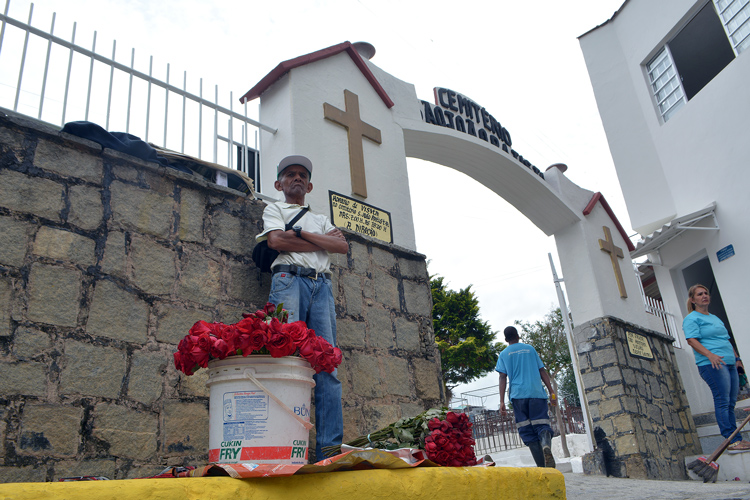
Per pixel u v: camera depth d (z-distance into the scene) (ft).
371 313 15.14
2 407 8.38
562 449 38.60
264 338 6.72
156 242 11.17
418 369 15.71
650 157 33.47
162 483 4.71
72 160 10.44
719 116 29.48
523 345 20.54
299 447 6.66
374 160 19.29
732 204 28.68
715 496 14.46
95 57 12.30
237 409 6.51
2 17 11.11
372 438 8.83
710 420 30.58
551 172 31.22
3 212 9.36
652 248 31.91
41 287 9.34
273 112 17.56
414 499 6.64
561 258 30.86
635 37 34.99
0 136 9.70
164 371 10.32
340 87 19.03
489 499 7.73
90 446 9.01
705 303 21.38
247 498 5.17
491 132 27.50
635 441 25.34
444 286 80.38
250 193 13.92
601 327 28.07
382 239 18.01
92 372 9.43
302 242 11.69
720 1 30.04
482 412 51.93
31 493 3.99
